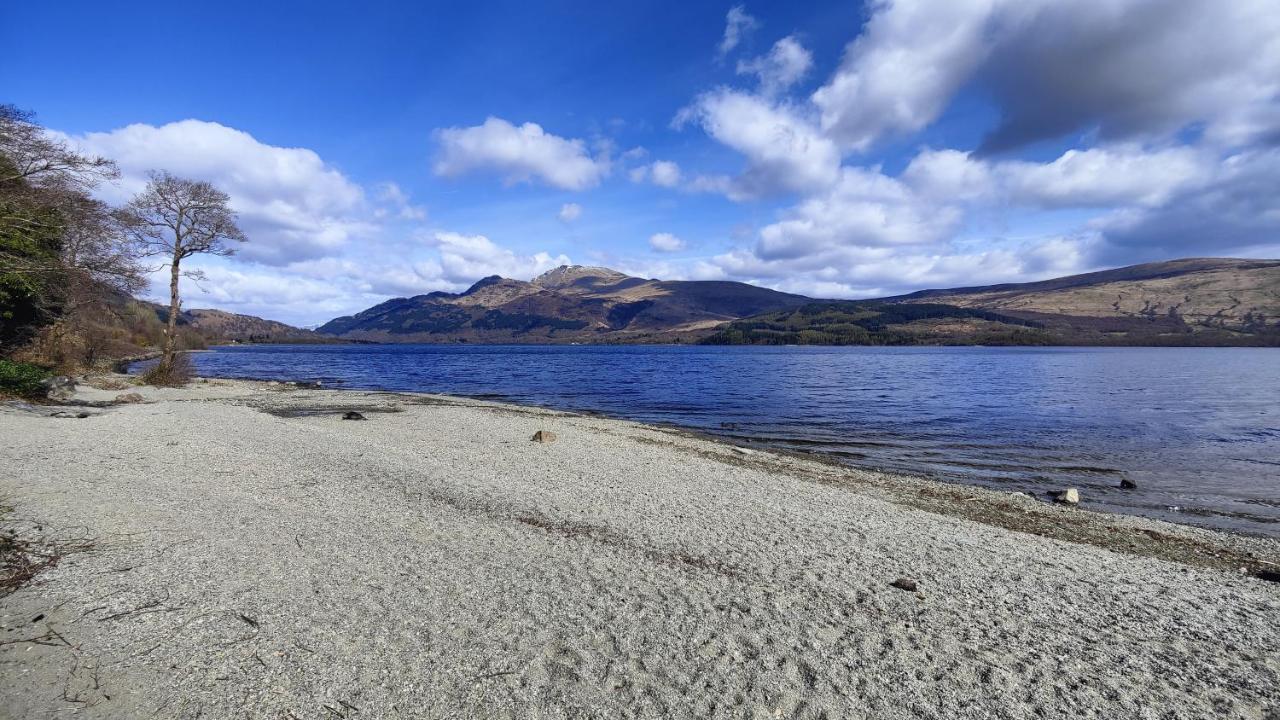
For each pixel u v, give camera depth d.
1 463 12.75
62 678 5.36
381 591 7.49
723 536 10.55
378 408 31.17
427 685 5.54
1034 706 5.73
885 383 61.31
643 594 7.84
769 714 5.41
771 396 46.97
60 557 7.96
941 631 7.18
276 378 60.00
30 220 21.17
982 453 23.28
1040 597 8.40
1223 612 8.17
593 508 12.05
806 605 7.75
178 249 36.09
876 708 5.59
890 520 12.25
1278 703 5.93
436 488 12.88
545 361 120.69
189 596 7.04
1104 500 16.39
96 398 27.12
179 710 5.02
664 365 105.19
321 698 5.27
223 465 13.91
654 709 5.38
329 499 11.58
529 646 6.36
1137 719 5.60
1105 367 96.19
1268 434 28.03
